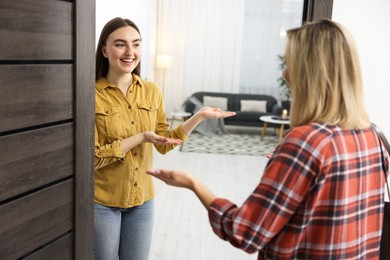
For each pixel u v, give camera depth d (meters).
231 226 1.08
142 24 7.12
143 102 1.96
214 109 2.04
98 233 1.91
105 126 1.86
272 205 1.04
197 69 9.31
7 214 1.29
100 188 1.90
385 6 2.10
